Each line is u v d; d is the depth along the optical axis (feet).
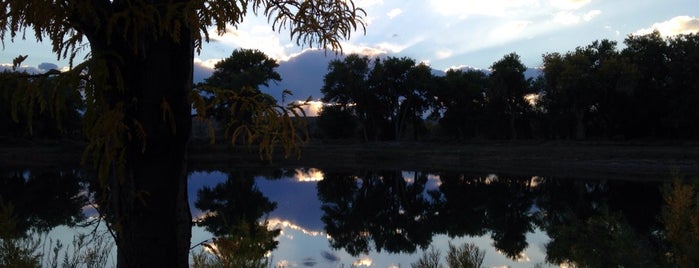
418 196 94.84
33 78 5.41
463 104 245.65
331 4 7.98
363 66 236.84
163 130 6.16
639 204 69.92
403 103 247.70
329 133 260.01
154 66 6.15
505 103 239.30
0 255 11.89
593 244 14.56
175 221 6.56
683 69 186.39
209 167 164.86
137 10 5.65
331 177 134.21
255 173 146.72
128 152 6.19
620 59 204.85
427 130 269.64
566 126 224.74
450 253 18.34
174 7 5.73
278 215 68.28
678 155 143.02
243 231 11.94
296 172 150.51
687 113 182.09
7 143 167.02
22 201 67.82
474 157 176.55
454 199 89.35
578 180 115.85
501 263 35.78
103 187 5.88
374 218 68.13
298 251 40.24
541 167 148.97
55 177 115.96
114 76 6.04
